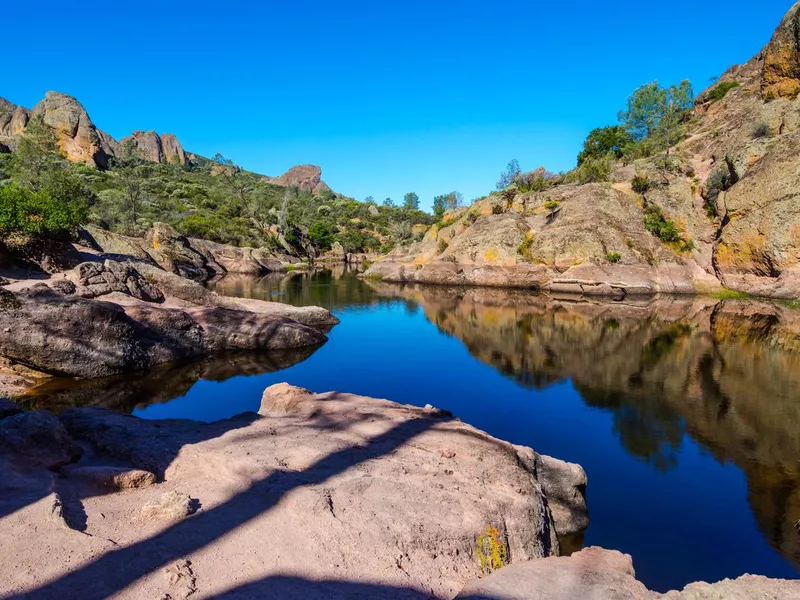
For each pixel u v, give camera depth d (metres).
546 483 6.69
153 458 6.26
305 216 105.69
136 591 3.58
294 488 5.19
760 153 32.78
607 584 4.02
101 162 98.88
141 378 13.52
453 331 20.86
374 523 4.71
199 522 4.60
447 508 5.14
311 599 3.65
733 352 16.16
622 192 42.28
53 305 12.77
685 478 7.62
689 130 54.53
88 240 31.62
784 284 29.66
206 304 20.28
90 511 4.73
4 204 18.20
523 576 4.14
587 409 10.91
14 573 3.63
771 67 41.56
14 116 97.00
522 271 40.31
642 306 28.53
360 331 20.95
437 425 7.59
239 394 12.17
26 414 6.16
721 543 5.93
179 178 112.06
